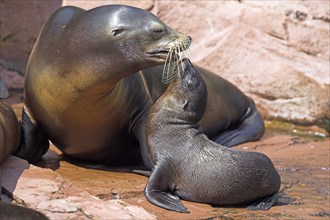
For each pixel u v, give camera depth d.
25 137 27.83
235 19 42.41
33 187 22.72
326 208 25.28
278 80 40.44
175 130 25.70
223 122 35.69
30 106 27.81
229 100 35.94
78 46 25.50
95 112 26.89
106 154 28.84
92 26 25.42
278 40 41.75
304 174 29.98
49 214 21.08
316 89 39.84
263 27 42.06
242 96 37.16
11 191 22.31
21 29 43.53
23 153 27.69
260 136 36.66
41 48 26.86
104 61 25.42
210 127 34.72
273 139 36.66
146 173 27.39
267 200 25.42
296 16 42.09
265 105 40.75
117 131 28.23
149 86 29.91
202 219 23.22
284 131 39.28
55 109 26.91
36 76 26.89
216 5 43.03
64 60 25.88
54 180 23.39
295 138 37.03
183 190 25.22
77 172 27.39
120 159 29.36
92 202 22.14
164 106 26.11
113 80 25.88
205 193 24.89
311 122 39.78
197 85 26.16
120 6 25.78
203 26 42.66
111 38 25.19
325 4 42.56
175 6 42.72
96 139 27.97
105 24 25.28
